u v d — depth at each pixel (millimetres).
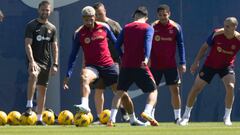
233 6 40188
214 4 40312
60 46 40250
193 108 39906
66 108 40094
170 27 33750
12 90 40500
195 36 40281
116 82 31469
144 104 39656
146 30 28609
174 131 22609
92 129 25219
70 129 25500
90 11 30531
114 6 40281
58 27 40281
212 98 39875
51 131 23500
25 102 40281
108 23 34219
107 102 39625
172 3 40375
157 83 34250
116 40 29797
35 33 33250
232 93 31391
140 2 40219
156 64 34000
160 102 39812
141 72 28828
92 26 30875
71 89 40094
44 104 36188
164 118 39812
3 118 34031
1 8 40719
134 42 28656
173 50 33969
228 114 31812
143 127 27500
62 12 40375
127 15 40250
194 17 40375
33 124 33688
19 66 40500
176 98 34375
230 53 31047
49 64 33812
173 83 34125
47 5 33281
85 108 29516
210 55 31422
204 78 31625
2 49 40625
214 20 40312
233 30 30578
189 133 20953
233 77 31453
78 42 31047
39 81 33750
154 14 40125
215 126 29156
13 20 40625
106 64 31172
